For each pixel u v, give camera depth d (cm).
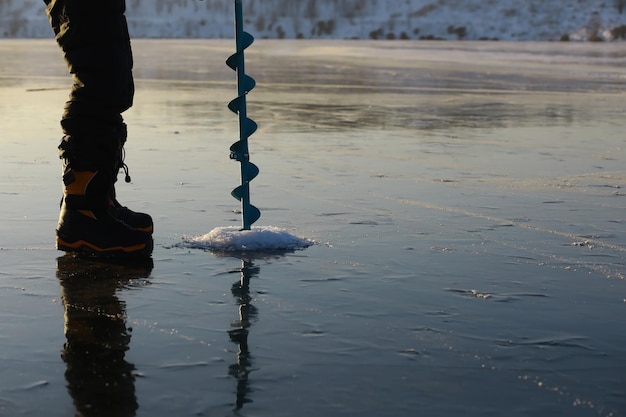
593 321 269
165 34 5991
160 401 205
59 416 196
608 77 1541
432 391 212
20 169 548
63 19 340
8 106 963
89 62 338
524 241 374
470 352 240
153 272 319
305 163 593
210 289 297
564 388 215
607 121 878
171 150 650
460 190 496
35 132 742
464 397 209
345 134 763
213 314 270
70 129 337
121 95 343
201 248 355
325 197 469
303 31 5859
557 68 1808
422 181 525
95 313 270
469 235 384
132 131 771
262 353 237
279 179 527
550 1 5838
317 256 344
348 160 608
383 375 222
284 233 365
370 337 251
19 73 1563
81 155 336
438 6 6031
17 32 5775
